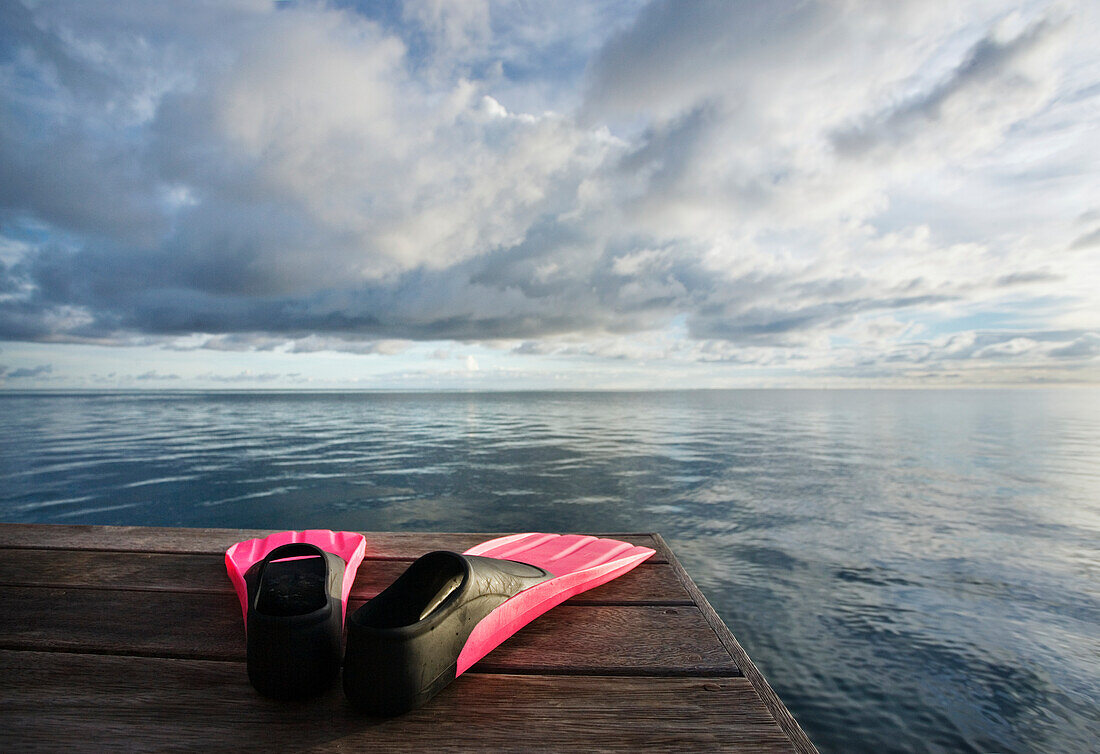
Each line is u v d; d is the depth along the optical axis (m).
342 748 1.03
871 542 9.41
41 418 42.16
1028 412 67.44
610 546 2.25
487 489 14.34
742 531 10.17
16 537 2.38
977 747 3.96
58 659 1.37
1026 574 7.72
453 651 1.22
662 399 121.06
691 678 1.31
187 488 14.15
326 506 12.17
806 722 4.25
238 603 1.74
